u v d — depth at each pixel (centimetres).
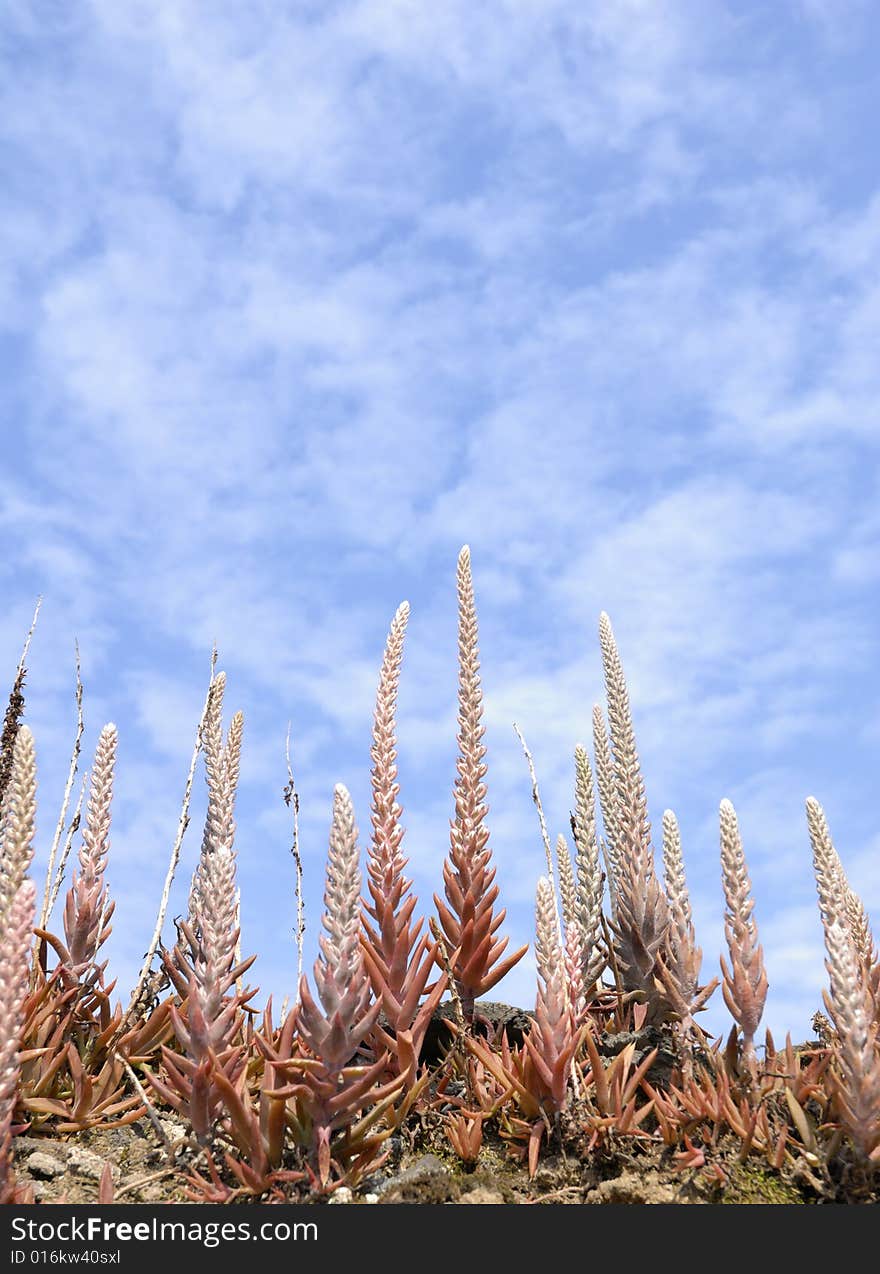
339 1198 38
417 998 44
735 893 46
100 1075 45
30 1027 44
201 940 50
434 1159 41
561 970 43
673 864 49
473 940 48
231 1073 41
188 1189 39
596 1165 42
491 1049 48
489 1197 40
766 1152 42
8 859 38
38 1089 44
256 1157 39
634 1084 43
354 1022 40
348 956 39
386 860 46
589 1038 44
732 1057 46
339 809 40
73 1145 43
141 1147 43
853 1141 40
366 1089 39
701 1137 43
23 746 39
